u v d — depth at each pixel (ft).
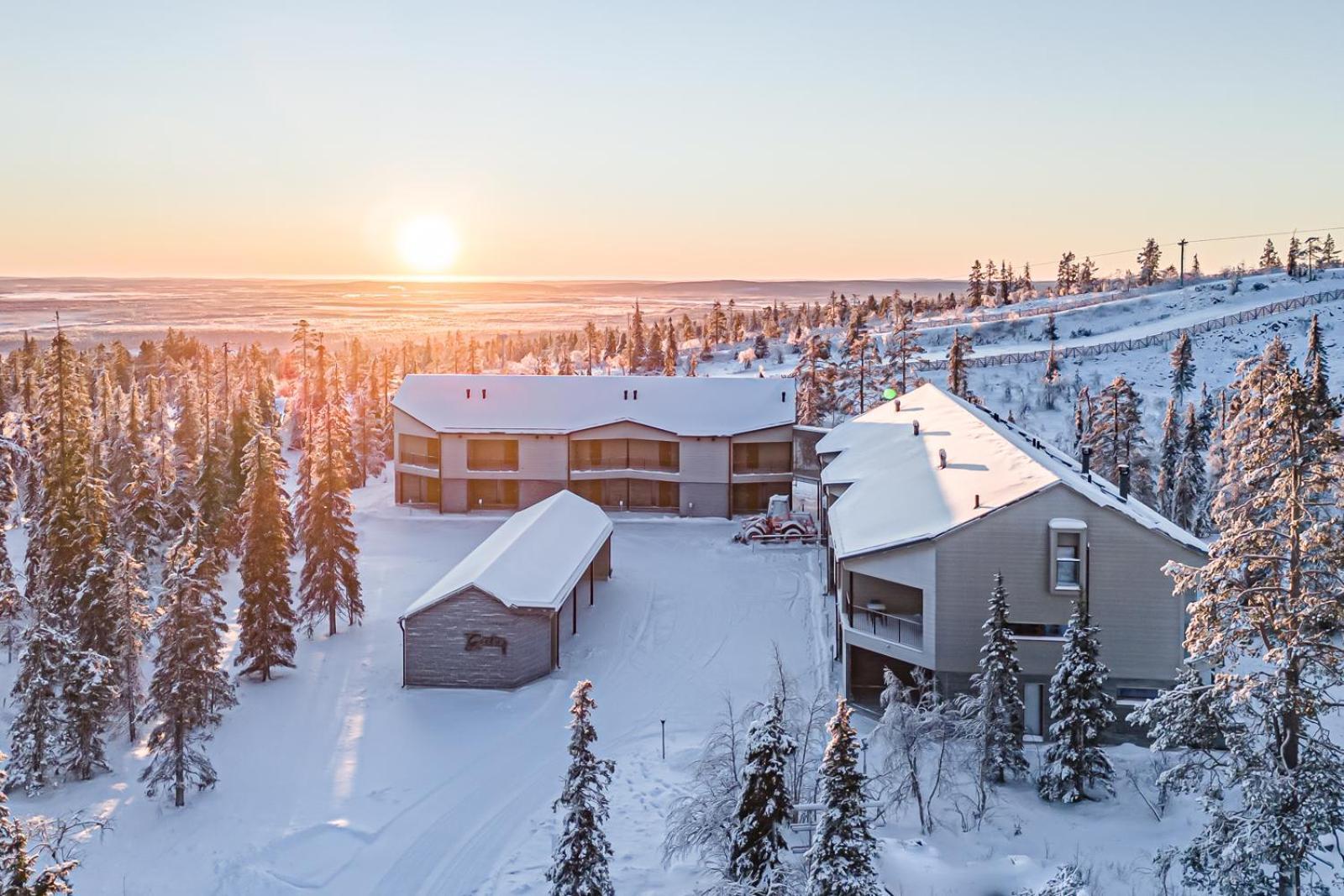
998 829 86.43
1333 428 69.87
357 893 81.46
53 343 128.16
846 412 282.77
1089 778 92.12
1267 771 69.77
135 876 81.97
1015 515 105.09
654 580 168.76
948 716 97.96
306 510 165.68
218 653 103.65
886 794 90.38
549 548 143.43
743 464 212.64
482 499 216.74
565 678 127.24
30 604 116.67
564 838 68.69
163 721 99.55
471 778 101.40
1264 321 402.11
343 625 148.66
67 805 94.17
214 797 96.58
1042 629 105.81
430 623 124.16
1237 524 74.02
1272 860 67.05
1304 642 68.69
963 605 106.32
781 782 70.69
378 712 117.50
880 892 65.05
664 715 116.78
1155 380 342.03
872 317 637.71
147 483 159.53
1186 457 212.64
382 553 188.44
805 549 184.75
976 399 271.69
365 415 252.83
